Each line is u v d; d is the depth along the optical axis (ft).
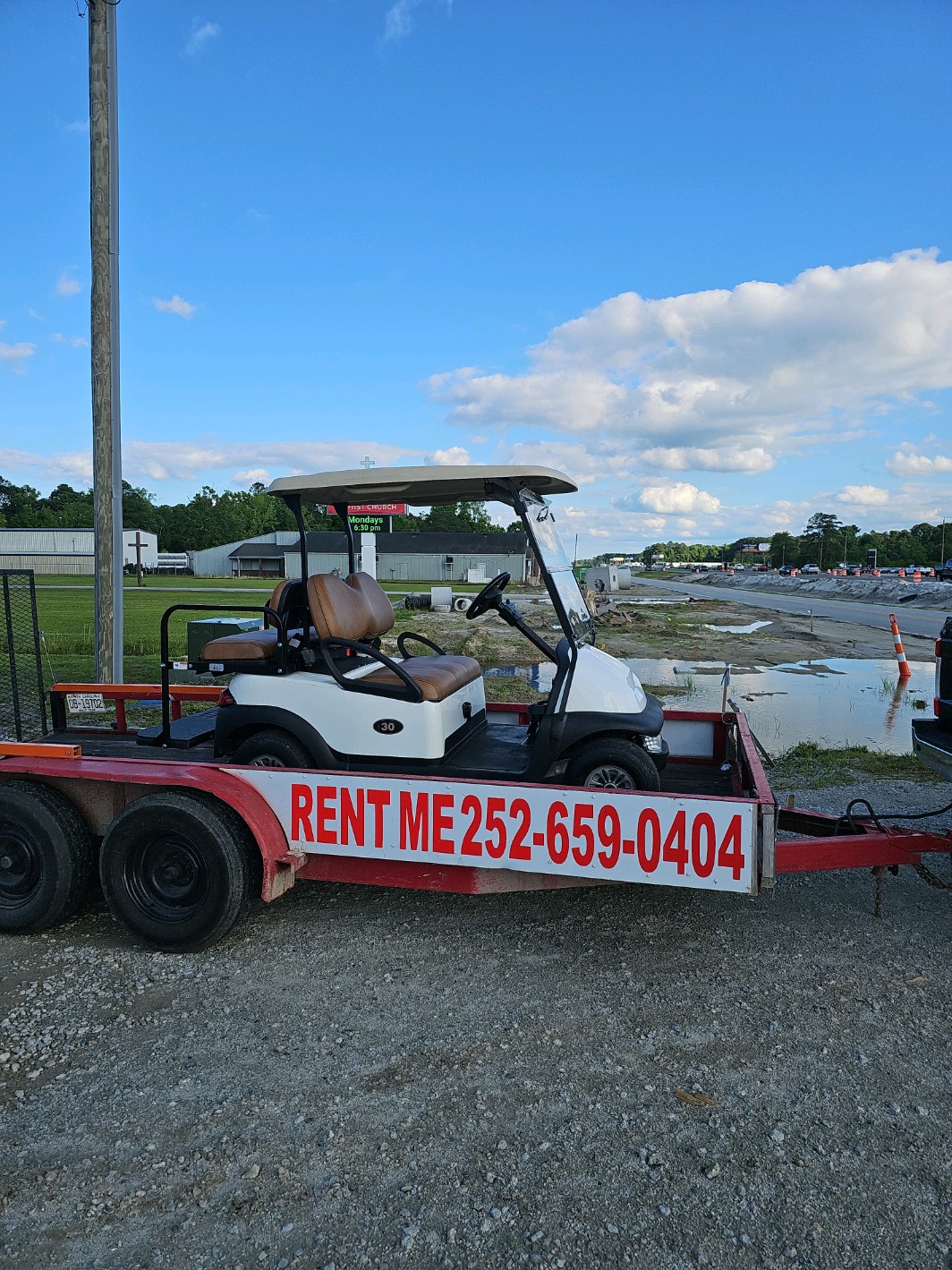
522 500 13.50
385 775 12.17
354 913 13.76
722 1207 7.38
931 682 42.78
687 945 12.54
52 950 12.57
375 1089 9.05
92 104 25.91
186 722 16.97
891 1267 6.75
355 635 14.30
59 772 12.92
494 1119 8.57
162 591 124.98
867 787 20.93
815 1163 7.94
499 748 14.60
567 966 11.91
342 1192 7.55
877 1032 10.20
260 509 370.73
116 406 27.12
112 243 26.58
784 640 65.16
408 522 287.69
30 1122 8.54
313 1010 10.72
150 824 12.13
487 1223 7.18
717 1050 9.82
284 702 13.65
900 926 13.17
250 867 12.43
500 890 12.09
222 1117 8.61
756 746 14.28
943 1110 8.75
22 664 40.06
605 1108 8.74
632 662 51.37
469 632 65.21
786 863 11.76
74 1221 7.24
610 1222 7.22
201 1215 7.29
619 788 13.01
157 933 12.26
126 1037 10.11
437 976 11.60
